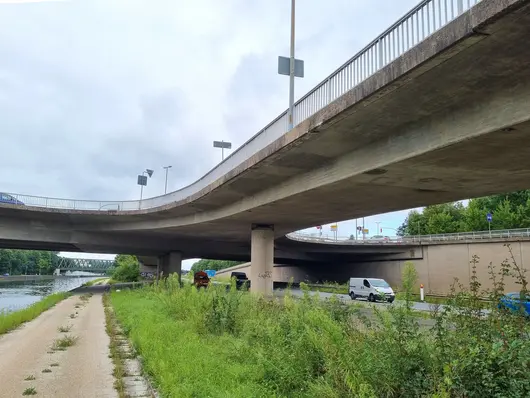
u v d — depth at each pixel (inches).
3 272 5241.1
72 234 1921.8
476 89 454.0
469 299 275.4
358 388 240.2
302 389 284.2
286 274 3981.3
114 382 374.9
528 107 421.7
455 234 2192.4
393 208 1080.8
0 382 375.2
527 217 2352.4
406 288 308.5
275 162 786.8
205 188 1116.5
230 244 2301.9
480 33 349.4
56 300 1311.5
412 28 456.4
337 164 750.5
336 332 290.0
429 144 543.2
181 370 343.3
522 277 269.0
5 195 1616.6
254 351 384.2
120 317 831.1
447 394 200.5
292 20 879.7
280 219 1305.4
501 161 601.9
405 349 251.3
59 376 397.4
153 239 2119.8
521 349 210.1
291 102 815.1
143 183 2566.4
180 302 780.6
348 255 2859.3
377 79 462.6
